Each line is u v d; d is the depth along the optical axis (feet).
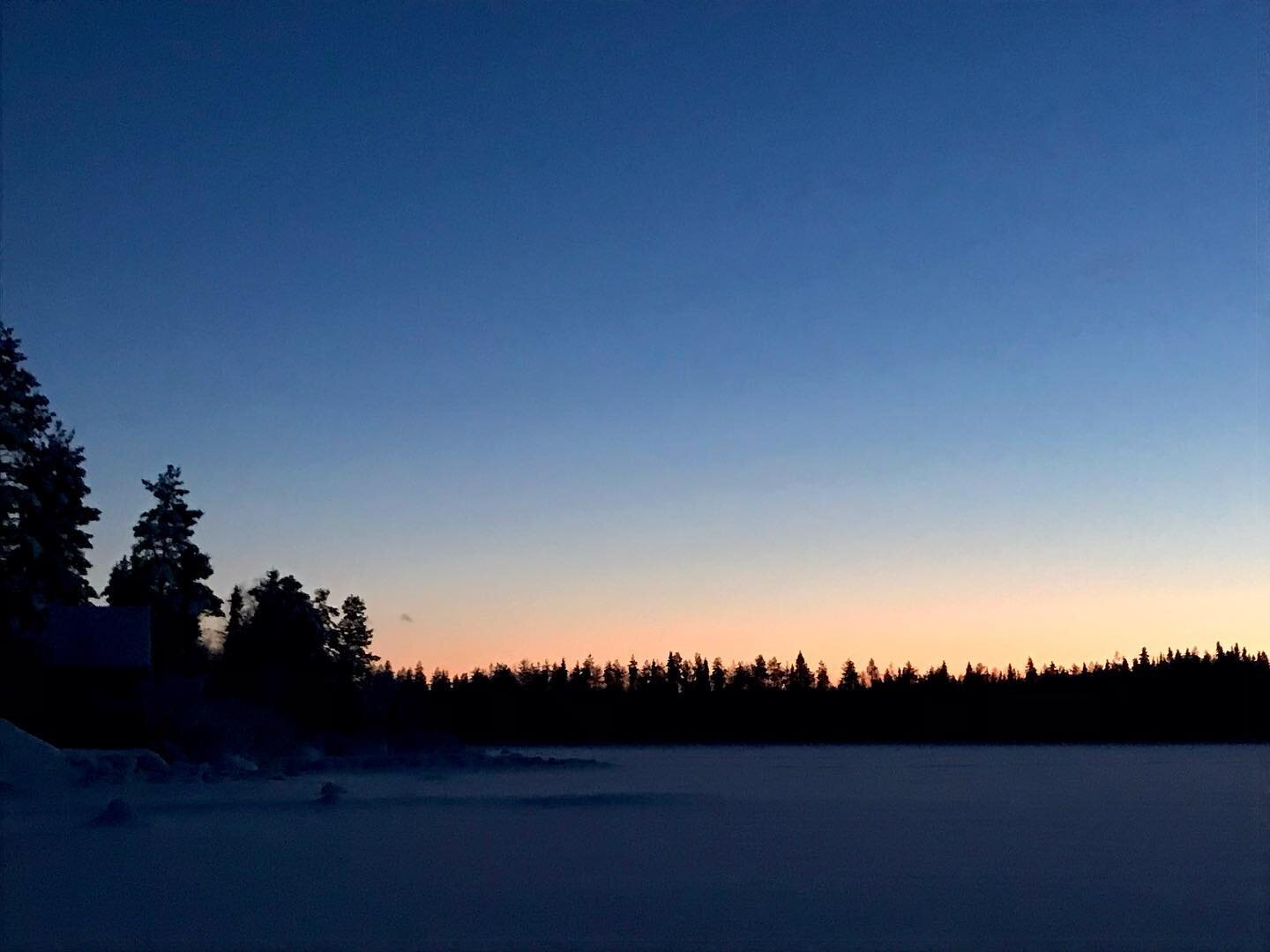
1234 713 352.90
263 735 168.55
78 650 153.48
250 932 36.73
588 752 250.16
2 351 143.43
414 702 267.18
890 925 38.04
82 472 150.30
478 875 48.14
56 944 35.04
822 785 111.45
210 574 222.69
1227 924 38.24
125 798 87.61
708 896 43.34
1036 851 56.80
